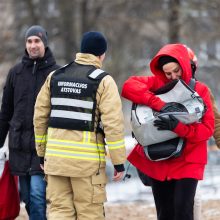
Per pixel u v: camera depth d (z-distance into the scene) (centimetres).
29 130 1494
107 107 1266
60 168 1277
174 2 5328
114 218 1933
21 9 6247
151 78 1350
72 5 6191
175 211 1296
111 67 6128
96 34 1314
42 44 1502
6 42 5872
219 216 1869
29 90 1502
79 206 1302
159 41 6388
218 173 2797
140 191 2667
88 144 1277
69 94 1289
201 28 5412
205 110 1284
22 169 1494
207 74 5816
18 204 1560
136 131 1297
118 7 6125
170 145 1283
